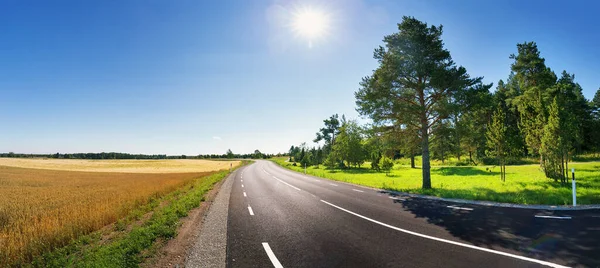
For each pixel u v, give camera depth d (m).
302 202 12.73
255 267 5.14
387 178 26.00
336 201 12.80
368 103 18.69
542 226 7.41
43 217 10.69
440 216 9.09
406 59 18.16
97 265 5.21
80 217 9.42
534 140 19.48
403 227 7.81
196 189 18.61
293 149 114.50
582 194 12.66
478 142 41.69
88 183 29.22
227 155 167.00
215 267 5.17
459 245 6.08
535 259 5.15
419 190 16.09
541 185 16.66
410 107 17.77
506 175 24.89
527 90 29.61
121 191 19.41
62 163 88.31
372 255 5.62
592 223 7.54
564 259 5.11
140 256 5.77
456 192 14.47
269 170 45.53
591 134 46.75
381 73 18.41
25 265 6.00
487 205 10.85
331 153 45.66
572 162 32.91
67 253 6.63
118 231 8.55
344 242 6.55
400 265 5.06
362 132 20.30
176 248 6.39
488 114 39.53
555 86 28.58
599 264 4.84
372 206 11.34
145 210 11.64
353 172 36.75
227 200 13.95
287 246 6.37
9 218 11.91
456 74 17.02
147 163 93.94
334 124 67.31
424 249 5.89
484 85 17.09
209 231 7.86
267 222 8.87
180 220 9.43
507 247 5.86
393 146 20.56
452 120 17.98
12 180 33.50
